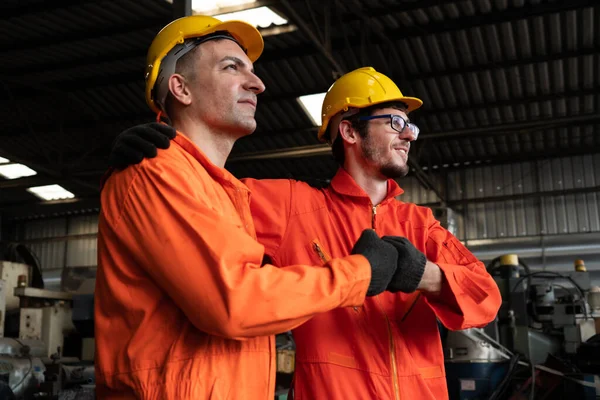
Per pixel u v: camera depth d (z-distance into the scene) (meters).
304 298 1.19
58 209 15.62
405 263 1.42
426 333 1.71
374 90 1.91
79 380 5.33
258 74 9.29
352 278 1.26
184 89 1.47
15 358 5.13
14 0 7.50
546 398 4.14
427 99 10.16
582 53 8.77
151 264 1.19
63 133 11.28
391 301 1.73
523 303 4.96
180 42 1.48
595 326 5.19
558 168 12.66
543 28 8.34
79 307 6.00
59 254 15.98
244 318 1.13
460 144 12.09
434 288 1.55
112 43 8.48
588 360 4.62
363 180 1.91
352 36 8.44
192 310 1.15
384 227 1.84
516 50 8.88
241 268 1.17
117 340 1.25
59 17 7.83
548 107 10.40
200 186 1.27
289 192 1.85
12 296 6.11
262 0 6.88
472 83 9.66
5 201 15.04
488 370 4.20
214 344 1.22
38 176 12.69
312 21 7.30
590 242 12.22
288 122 10.74
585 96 9.96
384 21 8.17
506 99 10.10
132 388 1.20
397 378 1.63
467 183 13.23
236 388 1.22
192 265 1.15
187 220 1.18
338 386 1.61
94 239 15.69
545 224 12.60
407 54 8.95
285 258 1.78
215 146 1.49
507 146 12.19
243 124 1.46
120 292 1.25
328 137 2.07
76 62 9.02
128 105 10.29
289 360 5.08
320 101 9.96
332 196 1.88
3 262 6.12
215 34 1.51
